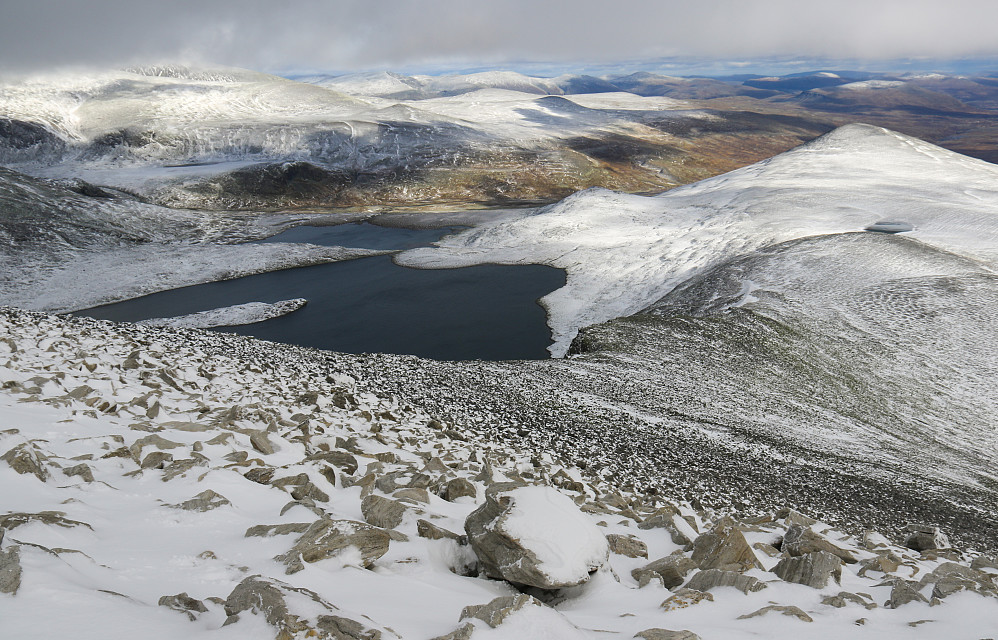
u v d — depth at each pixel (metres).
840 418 37.00
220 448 8.91
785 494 20.72
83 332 21.27
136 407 11.21
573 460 17.80
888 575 7.25
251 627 3.48
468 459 13.51
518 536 5.62
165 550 4.89
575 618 4.97
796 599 5.66
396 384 26.53
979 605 5.30
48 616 3.23
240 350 27.09
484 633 3.84
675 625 4.79
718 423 30.78
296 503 6.21
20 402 9.70
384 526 6.33
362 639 3.46
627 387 35.38
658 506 12.35
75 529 4.87
